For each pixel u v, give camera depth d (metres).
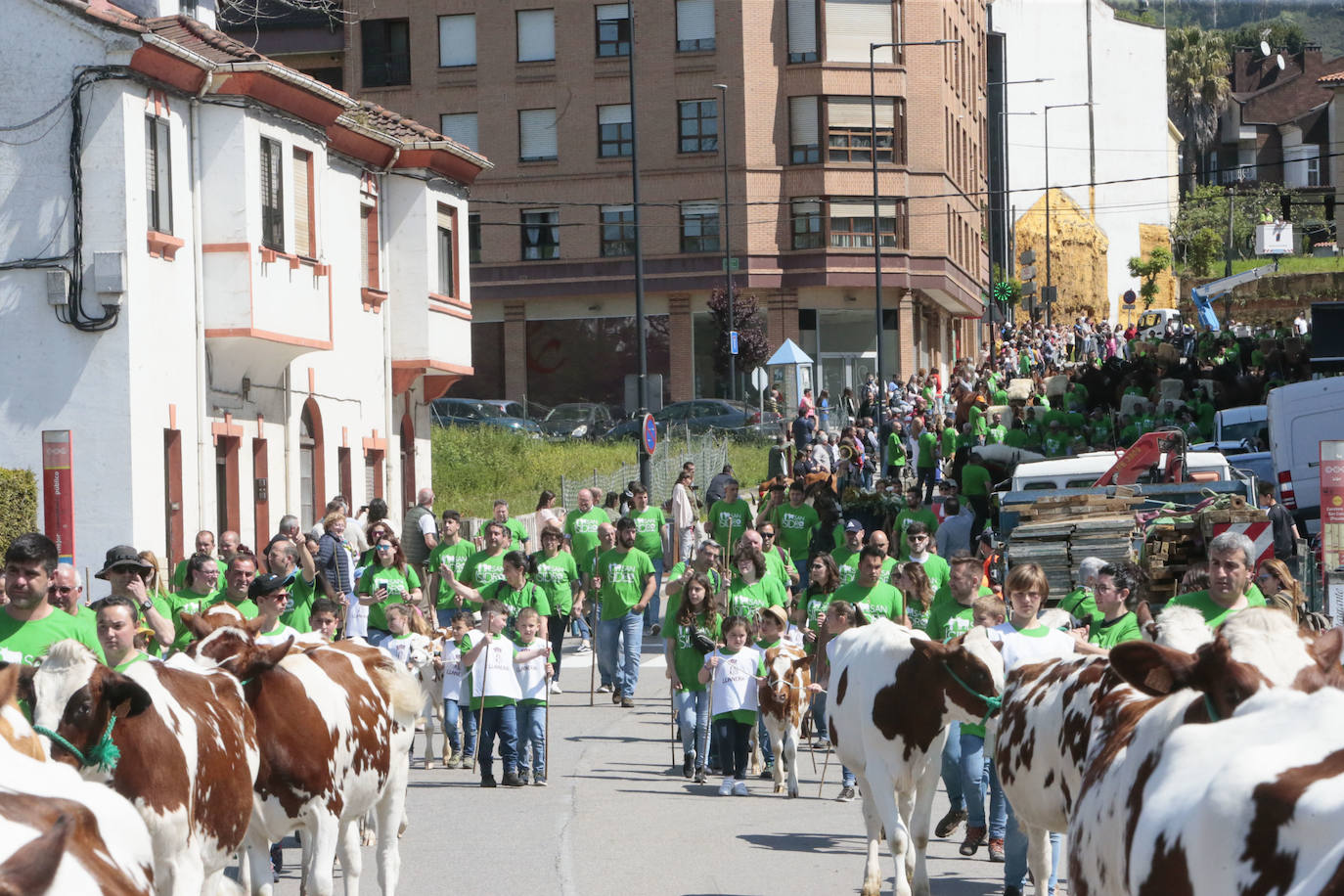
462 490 41.41
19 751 4.96
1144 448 23.66
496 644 15.23
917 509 23.83
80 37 21.94
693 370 60.38
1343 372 34.44
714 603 15.73
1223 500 19.45
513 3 60.56
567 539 24.30
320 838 9.12
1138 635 10.56
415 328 30.59
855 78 60.53
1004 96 98.69
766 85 60.22
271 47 61.53
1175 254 115.88
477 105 60.78
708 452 45.59
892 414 46.53
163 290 22.86
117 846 4.50
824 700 17.02
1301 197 123.19
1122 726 6.60
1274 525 18.73
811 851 12.27
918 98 62.34
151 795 7.02
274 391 25.98
